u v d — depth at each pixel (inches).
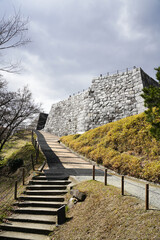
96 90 949.2
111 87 881.5
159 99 293.3
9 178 519.2
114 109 821.2
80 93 1192.2
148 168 369.1
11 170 572.4
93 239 195.5
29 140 978.1
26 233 255.4
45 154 646.5
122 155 470.0
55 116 1467.8
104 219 221.1
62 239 219.5
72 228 232.4
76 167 495.5
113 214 222.8
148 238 163.5
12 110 709.9
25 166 557.0
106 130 679.1
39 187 371.6
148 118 304.5
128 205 229.5
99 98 915.4
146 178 356.8
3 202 349.4
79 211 265.3
